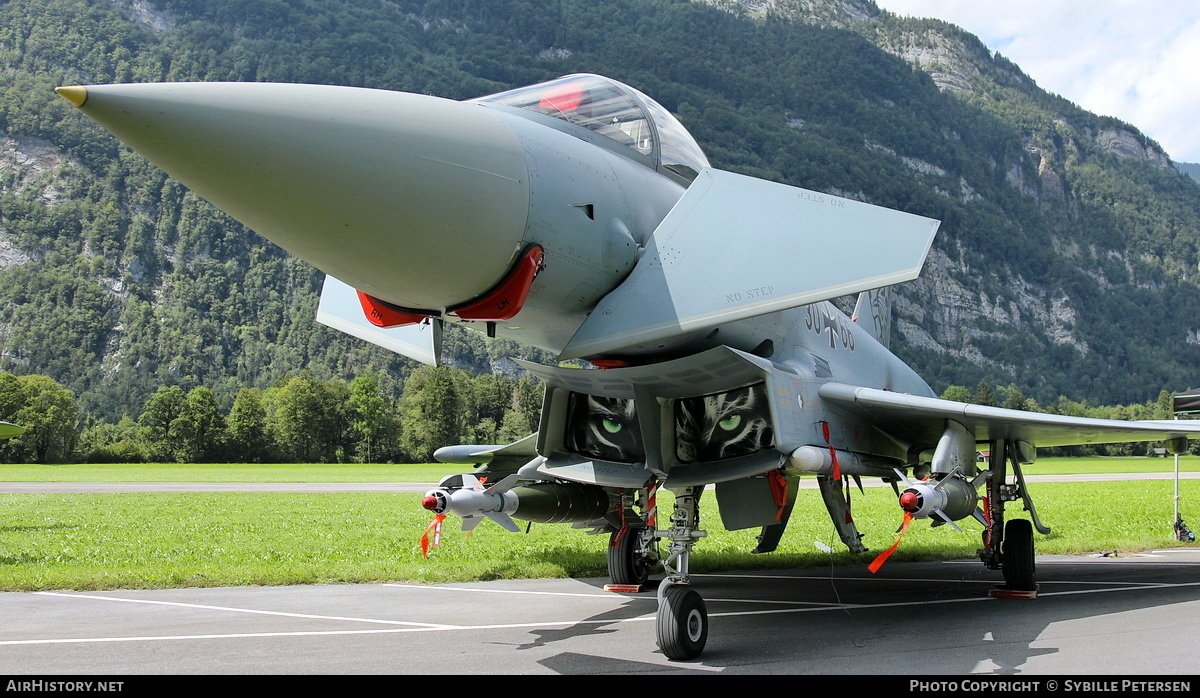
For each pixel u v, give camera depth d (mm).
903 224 5703
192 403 96812
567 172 5957
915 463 9461
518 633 6820
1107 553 13328
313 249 5129
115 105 4219
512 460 9695
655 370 6535
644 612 7832
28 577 9328
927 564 12281
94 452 95688
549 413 7301
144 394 195250
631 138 7055
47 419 92438
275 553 12555
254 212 4836
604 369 6742
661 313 5996
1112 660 5781
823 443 7023
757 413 6758
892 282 5453
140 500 26844
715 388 6781
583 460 7344
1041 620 7359
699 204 6273
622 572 9211
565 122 6621
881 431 8281
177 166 4527
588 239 5996
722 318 5801
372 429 96500
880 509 24062
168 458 96375
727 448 6945
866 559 12570
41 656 5836
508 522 7113
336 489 35812
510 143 5605
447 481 6918
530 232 5598
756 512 7109
